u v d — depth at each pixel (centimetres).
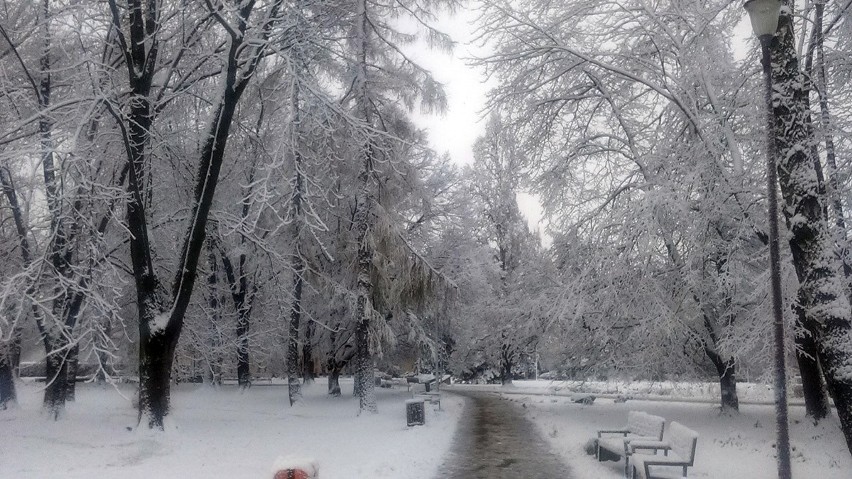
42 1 1533
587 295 1708
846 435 996
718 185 1462
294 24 1319
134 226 1365
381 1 1991
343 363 2938
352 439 1463
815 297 1053
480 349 4709
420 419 1738
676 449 963
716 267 1711
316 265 2195
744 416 1842
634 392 3127
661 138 1731
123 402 2419
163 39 1524
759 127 1420
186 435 1420
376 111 1983
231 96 1398
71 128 1342
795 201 1102
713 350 1781
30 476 951
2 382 1845
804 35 1396
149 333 1355
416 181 2153
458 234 2694
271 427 1720
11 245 1642
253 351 2456
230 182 1992
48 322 1525
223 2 1280
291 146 1341
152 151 1557
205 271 2070
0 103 1506
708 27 1532
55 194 1279
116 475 970
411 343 2917
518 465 1131
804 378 1423
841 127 1338
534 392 3634
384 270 2083
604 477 1019
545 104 1756
